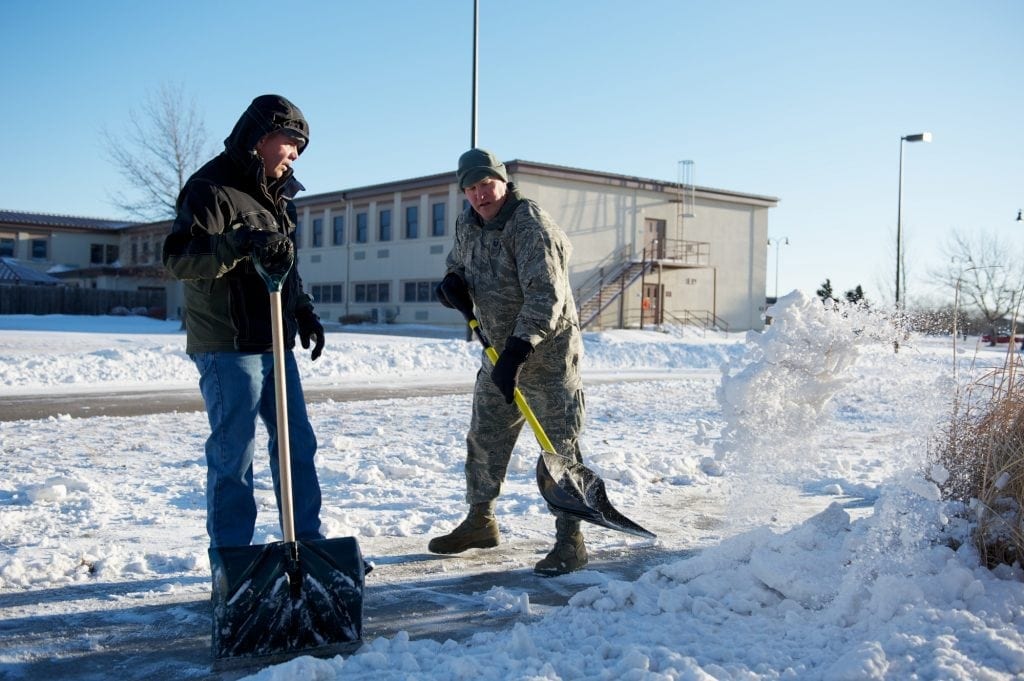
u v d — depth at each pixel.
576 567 3.96
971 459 3.76
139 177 29.23
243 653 2.87
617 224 36.97
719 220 40.94
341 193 42.69
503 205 3.98
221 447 3.62
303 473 3.91
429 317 38.50
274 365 3.19
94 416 9.97
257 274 3.65
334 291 44.16
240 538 3.63
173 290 46.72
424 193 38.81
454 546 4.23
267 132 3.57
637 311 37.69
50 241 54.22
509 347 3.73
